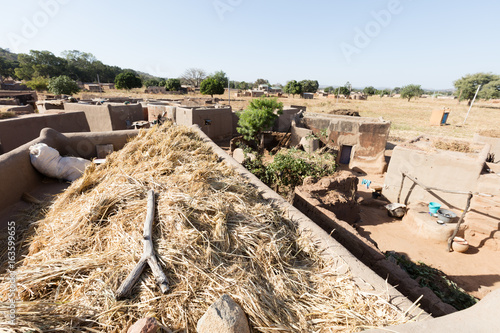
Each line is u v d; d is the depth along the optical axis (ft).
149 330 6.42
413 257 29.55
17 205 17.39
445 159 37.42
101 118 66.74
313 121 65.41
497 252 30.94
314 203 23.32
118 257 9.32
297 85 265.95
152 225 10.76
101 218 11.32
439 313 13.66
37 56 237.66
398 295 8.92
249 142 69.31
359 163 60.95
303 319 8.23
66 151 27.43
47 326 6.73
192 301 8.06
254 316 7.77
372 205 43.14
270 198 15.78
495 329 5.64
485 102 243.40
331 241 11.97
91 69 283.79
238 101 182.29
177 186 13.84
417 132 99.19
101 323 7.13
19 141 40.16
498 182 33.63
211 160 20.75
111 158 19.51
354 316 8.18
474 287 25.13
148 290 8.13
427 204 38.70
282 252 11.25
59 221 12.19
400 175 41.96
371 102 243.40
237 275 9.16
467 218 33.65
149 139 22.53
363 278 9.68
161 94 222.69
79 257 9.47
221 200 13.01
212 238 10.55
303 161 31.86
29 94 112.16
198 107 83.25
